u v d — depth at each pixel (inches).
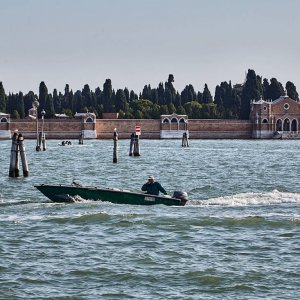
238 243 2465.6
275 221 2812.5
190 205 3272.6
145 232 2630.4
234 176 5236.2
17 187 4224.9
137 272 2116.1
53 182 4665.4
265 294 1942.7
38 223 2780.5
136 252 2333.9
